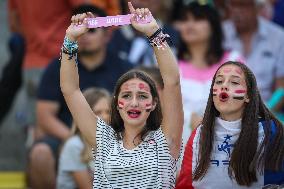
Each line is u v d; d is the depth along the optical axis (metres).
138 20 13.00
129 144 13.11
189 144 13.46
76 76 13.30
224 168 13.19
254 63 20.58
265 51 20.64
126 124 13.11
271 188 13.07
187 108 18.56
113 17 13.06
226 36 20.91
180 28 19.48
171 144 13.11
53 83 19.09
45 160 17.95
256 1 22.11
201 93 18.66
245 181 13.09
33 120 21.03
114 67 19.08
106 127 13.26
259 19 20.92
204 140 13.27
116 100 13.27
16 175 20.31
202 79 18.81
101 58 18.97
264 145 13.16
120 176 12.92
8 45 22.67
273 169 13.19
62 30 21.02
